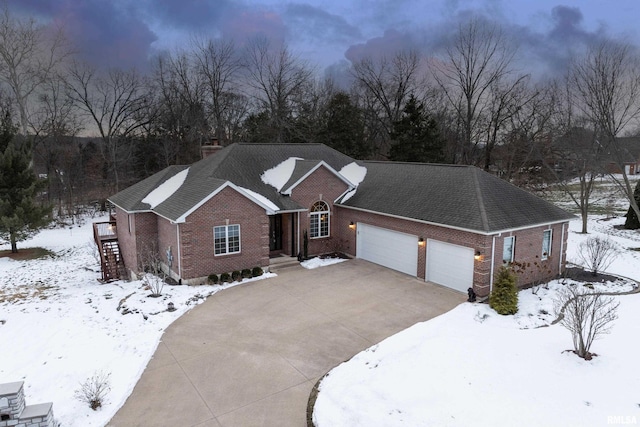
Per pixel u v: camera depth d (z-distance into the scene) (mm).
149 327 14086
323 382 10750
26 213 26625
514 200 18812
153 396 10328
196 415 9609
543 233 18750
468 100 44812
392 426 8609
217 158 23516
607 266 20141
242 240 19516
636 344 12062
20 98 37688
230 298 16906
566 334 12969
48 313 15547
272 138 49875
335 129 46531
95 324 14359
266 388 10656
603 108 26188
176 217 17719
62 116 43562
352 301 16594
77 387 10641
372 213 21609
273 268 20984
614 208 40219
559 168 43938
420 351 11906
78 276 22531
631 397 9320
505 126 43906
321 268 21156
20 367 11711
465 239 17016
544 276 19125
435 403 9328
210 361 11977
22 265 24922
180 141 50281
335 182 23641
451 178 20109
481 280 16453
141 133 50188
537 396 9453
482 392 9680
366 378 10641
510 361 11117
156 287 17328
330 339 13344
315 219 23391
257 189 21875
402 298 16906
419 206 19516
